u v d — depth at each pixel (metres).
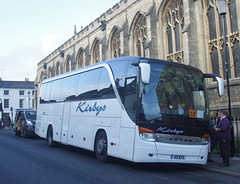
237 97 15.41
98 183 6.53
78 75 12.26
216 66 17.16
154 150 7.67
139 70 8.16
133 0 24.22
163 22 21.30
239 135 13.64
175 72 8.68
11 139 19.41
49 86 15.59
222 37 16.59
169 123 7.98
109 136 9.12
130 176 7.48
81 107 11.40
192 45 17.73
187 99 8.54
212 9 17.45
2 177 7.11
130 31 24.69
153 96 8.05
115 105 9.02
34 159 10.05
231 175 7.92
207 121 8.69
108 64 9.95
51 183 6.49
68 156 11.13
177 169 8.97
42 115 15.90
